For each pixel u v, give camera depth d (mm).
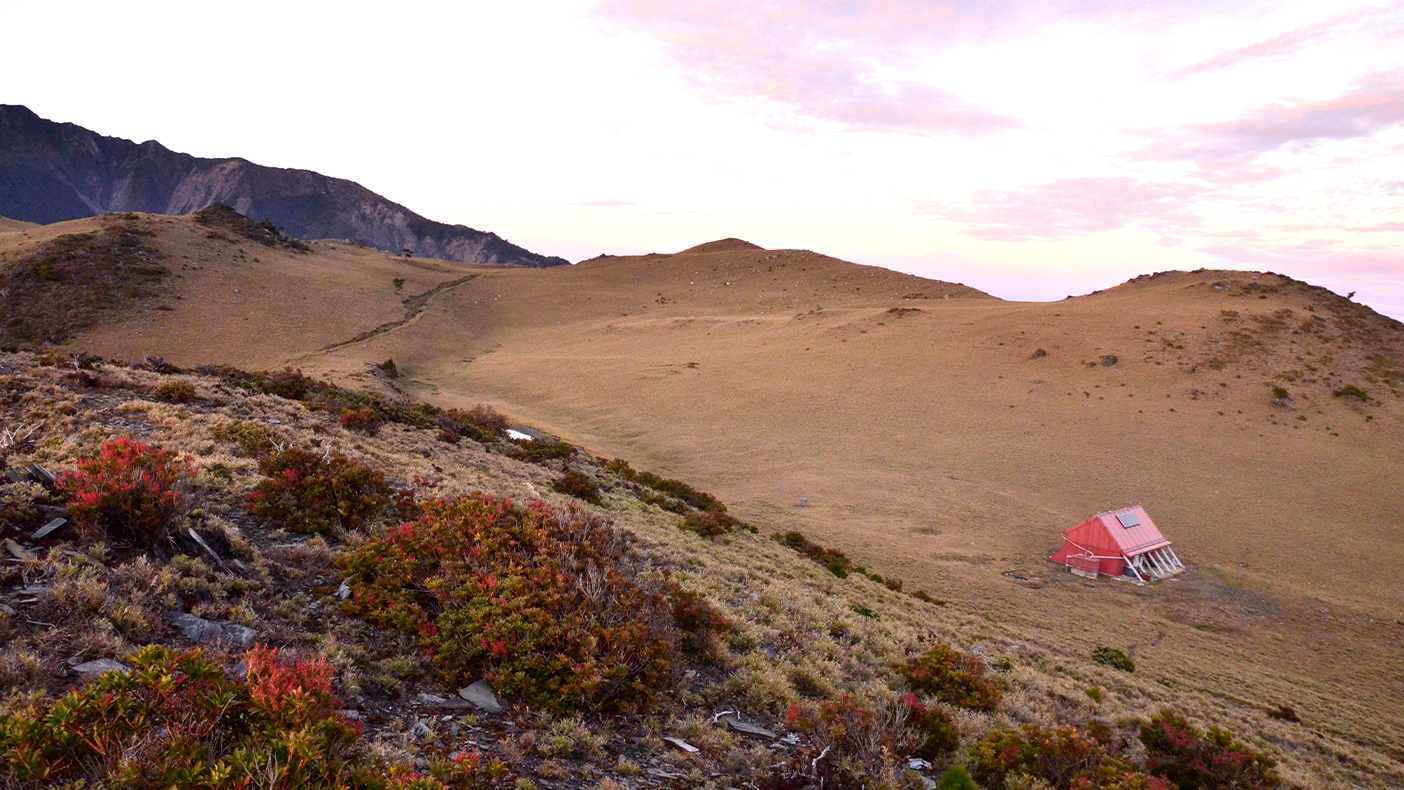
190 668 4355
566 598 7941
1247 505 61625
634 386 97000
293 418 22234
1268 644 37656
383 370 92000
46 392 16406
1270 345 99812
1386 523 59312
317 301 127062
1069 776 7969
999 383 92812
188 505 7875
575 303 175500
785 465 67875
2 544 6332
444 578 8195
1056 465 69250
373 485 11875
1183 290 132000
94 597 5691
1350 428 78562
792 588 17156
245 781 3701
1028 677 15586
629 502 27562
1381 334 107062
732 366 106688
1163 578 47125
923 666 12109
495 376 103688
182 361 91312
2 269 109688
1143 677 24547
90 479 7312
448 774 4625
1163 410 82812
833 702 8422
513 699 6656
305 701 4316
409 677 6684
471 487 17844
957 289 181125
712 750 6793
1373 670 35031
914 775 7184
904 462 69438
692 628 9930
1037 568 46375
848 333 120250
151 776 3637
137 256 123625
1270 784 9445
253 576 7891
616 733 6648
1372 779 17266
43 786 3527
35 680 4449
